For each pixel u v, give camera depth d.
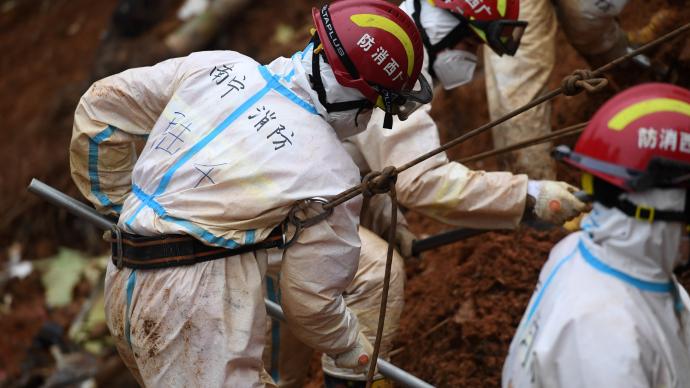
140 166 5.08
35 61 15.16
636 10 8.61
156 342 4.95
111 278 5.23
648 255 4.15
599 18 6.98
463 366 7.05
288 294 4.94
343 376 5.98
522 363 4.45
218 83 5.06
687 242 4.32
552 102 8.38
